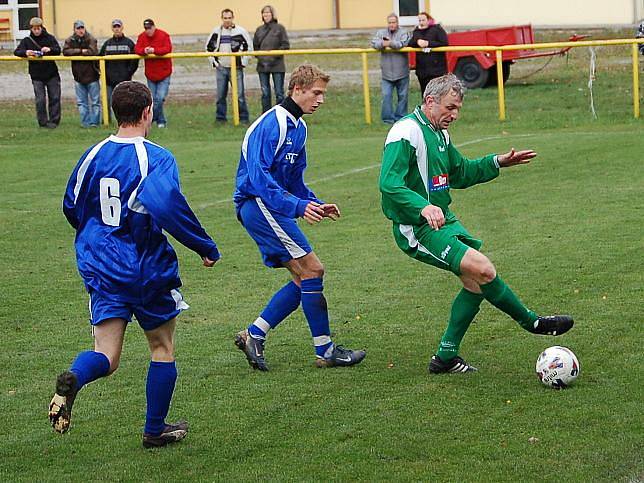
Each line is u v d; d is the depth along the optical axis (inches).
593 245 1059.3
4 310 898.1
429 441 579.5
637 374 679.7
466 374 698.8
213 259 562.9
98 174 552.4
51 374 727.1
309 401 655.1
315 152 1823.3
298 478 536.1
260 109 2425.0
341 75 3026.6
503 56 2600.9
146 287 553.3
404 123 681.6
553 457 549.3
